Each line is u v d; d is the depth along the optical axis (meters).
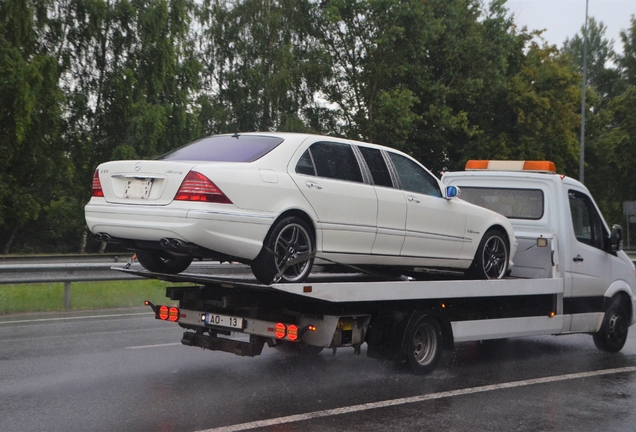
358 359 8.66
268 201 6.67
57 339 9.68
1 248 41.62
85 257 30.05
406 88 42.09
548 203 9.65
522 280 8.71
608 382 7.91
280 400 6.51
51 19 37.09
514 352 9.96
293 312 7.05
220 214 6.33
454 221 8.55
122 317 12.22
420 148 44.84
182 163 6.59
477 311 8.38
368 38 43.09
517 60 47.34
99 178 7.05
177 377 7.41
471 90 42.75
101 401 6.30
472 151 45.31
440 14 44.00
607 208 59.81
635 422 6.15
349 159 7.62
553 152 46.81
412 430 5.66
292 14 43.94
